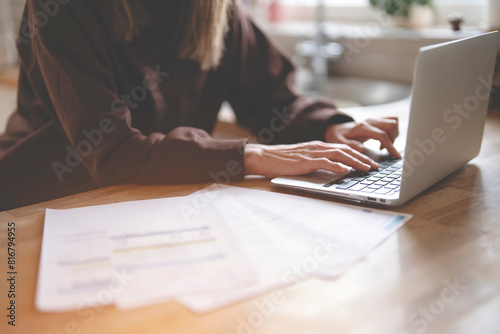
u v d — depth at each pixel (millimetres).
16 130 1247
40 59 996
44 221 751
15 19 2574
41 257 631
